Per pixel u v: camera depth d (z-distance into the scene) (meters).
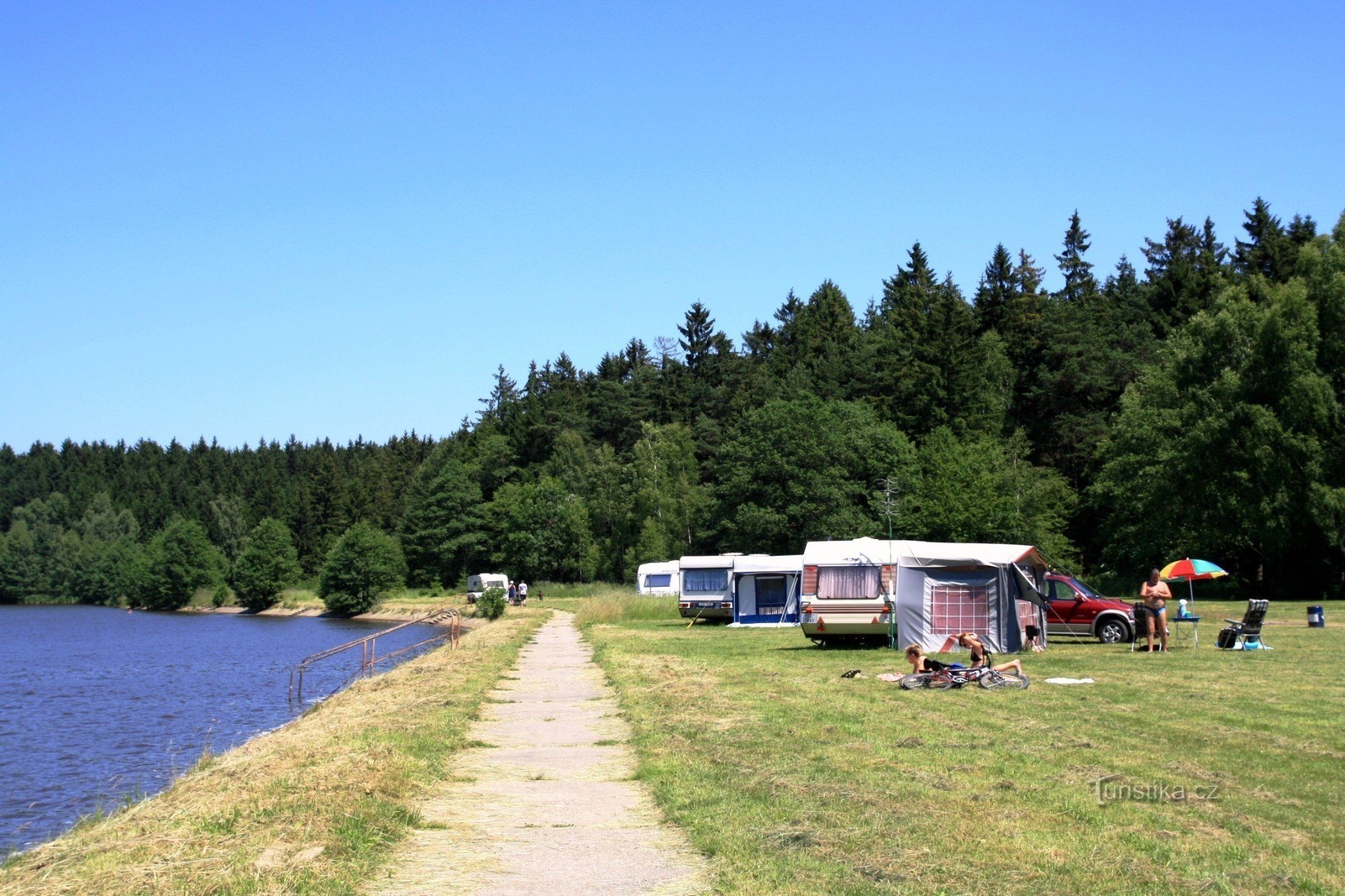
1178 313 82.12
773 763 11.64
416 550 114.88
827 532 70.06
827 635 28.47
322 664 49.22
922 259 127.31
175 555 122.06
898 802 9.61
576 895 7.65
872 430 75.94
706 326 134.88
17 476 175.50
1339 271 53.44
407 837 9.44
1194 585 57.25
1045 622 27.39
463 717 16.97
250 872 7.62
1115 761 11.41
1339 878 7.30
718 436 103.06
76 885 7.45
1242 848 8.05
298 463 191.12
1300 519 50.69
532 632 45.44
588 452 115.69
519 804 10.86
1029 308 95.44
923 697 17.20
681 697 18.11
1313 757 11.61
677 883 7.93
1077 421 75.06
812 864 7.86
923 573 27.02
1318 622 32.56
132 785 21.81
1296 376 51.09
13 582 139.50
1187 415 54.53
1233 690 17.42
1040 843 8.20
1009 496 64.06
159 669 48.44
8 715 33.28
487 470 123.31
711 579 46.31
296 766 11.98
